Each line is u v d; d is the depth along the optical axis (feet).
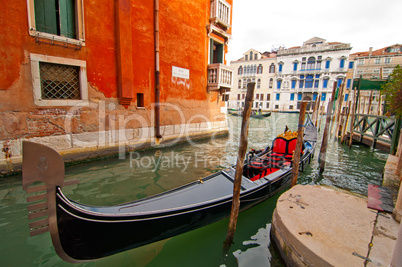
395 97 14.76
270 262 8.77
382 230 7.71
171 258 8.95
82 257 7.77
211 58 34.45
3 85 14.97
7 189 13.66
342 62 100.89
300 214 8.70
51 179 6.79
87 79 19.13
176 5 26.73
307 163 21.30
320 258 6.39
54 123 17.43
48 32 16.92
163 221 9.05
